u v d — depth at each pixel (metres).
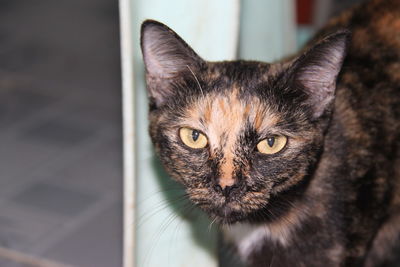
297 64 0.54
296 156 0.54
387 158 0.58
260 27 0.69
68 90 0.92
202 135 0.54
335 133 0.57
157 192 0.60
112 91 0.92
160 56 0.55
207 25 0.61
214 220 0.56
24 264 0.68
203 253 0.63
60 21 1.12
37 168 0.79
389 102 0.59
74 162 0.80
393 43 0.61
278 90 0.55
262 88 0.54
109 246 0.70
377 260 0.67
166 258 0.62
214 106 0.54
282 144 0.54
